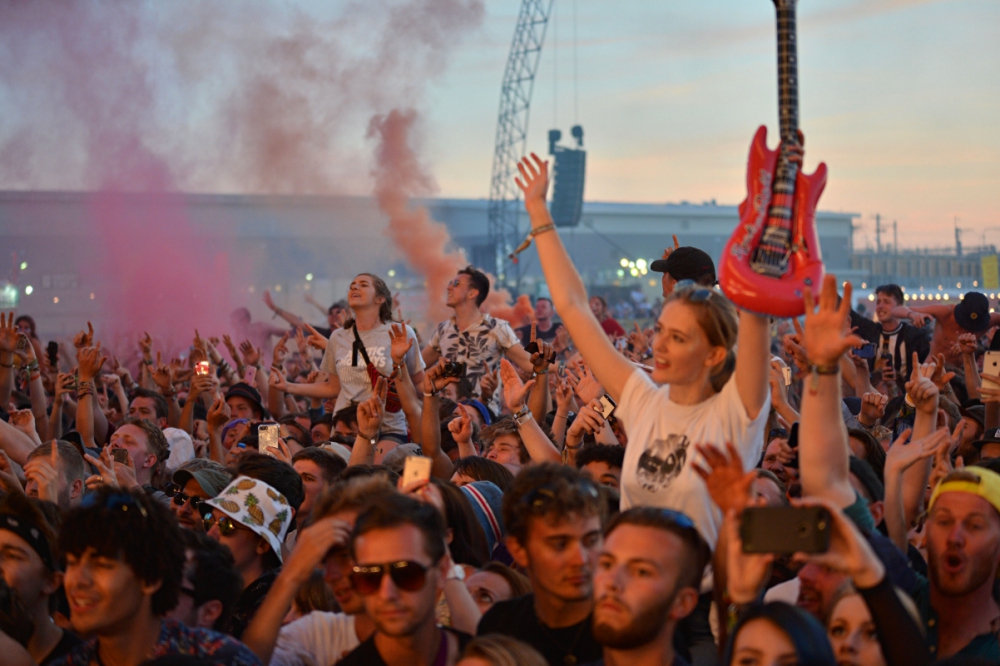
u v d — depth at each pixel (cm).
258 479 412
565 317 355
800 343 543
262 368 905
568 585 287
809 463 283
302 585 340
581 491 291
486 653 260
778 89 295
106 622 291
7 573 343
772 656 235
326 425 740
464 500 377
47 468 446
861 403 591
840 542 244
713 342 315
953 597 326
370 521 278
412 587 274
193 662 267
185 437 661
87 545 291
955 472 330
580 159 4903
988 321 792
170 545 303
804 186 293
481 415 654
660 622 257
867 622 271
